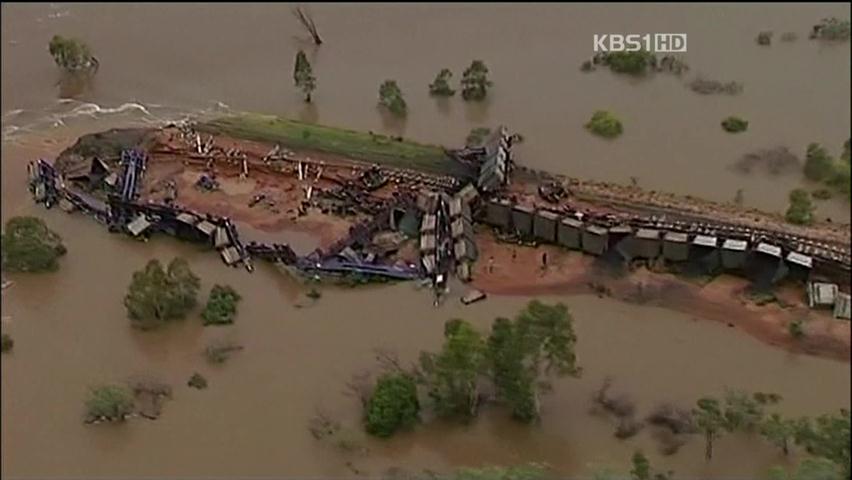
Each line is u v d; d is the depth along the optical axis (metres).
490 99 138.50
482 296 104.06
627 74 142.88
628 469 84.50
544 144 128.62
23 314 104.25
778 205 116.81
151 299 100.56
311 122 134.25
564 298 104.25
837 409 91.12
